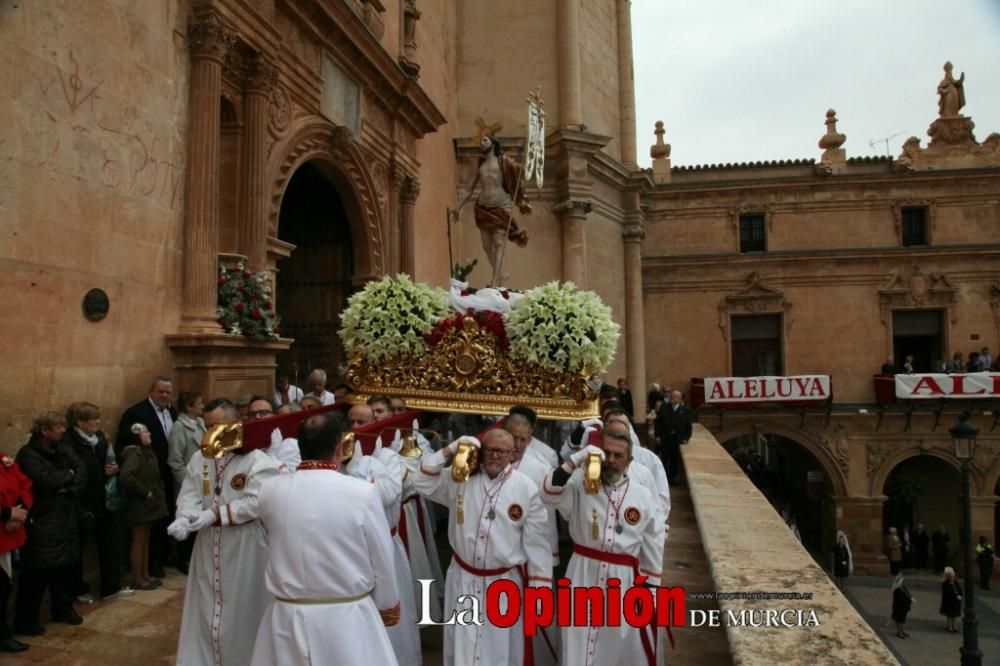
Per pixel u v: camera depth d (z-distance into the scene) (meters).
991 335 23.61
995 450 21.38
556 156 17.83
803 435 22.50
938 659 15.04
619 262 20.42
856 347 24.14
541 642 4.02
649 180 21.39
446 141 17.39
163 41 7.01
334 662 2.88
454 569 3.83
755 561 4.54
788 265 24.61
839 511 22.14
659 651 3.85
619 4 21.36
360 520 3.01
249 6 8.24
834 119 24.94
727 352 24.78
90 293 6.01
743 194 25.11
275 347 8.12
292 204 13.28
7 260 5.25
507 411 5.53
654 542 3.77
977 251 23.56
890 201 24.47
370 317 5.82
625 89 21.12
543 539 3.75
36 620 4.70
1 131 5.20
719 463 9.74
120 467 5.58
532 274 17.66
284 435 4.48
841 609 3.63
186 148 7.32
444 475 3.88
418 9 15.43
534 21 18.38
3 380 5.21
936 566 21.70
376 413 4.98
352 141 11.41
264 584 3.95
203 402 6.88
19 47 5.36
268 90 8.84
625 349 20.41
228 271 7.84
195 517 3.72
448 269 17.23
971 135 24.42
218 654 3.79
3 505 4.32
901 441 21.97
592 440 4.56
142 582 5.68
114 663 4.29
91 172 6.05
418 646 4.25
